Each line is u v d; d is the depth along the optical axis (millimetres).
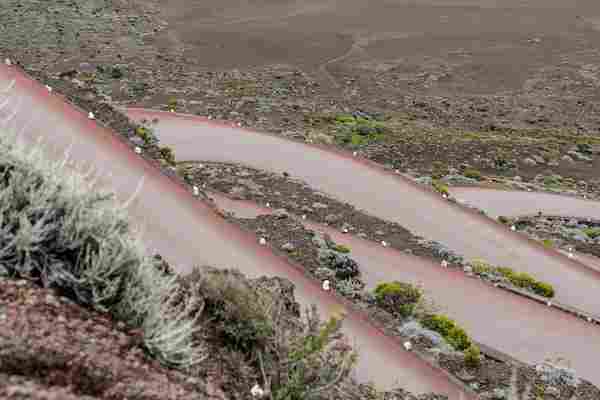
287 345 7582
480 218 36031
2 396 4504
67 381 5020
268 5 120312
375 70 91250
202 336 7156
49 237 6215
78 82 29109
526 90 88500
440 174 50625
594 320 24688
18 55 77125
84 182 6949
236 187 34500
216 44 95500
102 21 99750
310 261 22828
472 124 73438
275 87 77188
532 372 17984
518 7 131500
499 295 25984
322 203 34531
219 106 61125
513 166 57406
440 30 113500
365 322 17750
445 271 27500
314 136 51188
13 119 22828
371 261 27781
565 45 109125
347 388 9914
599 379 21406
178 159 39688
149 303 6316
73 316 5781
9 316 5379
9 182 6285
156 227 19047
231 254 19141
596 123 77938
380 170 41719
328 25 111125
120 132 24656
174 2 116438
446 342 18797
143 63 81500
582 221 44750
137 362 5730
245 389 6691
